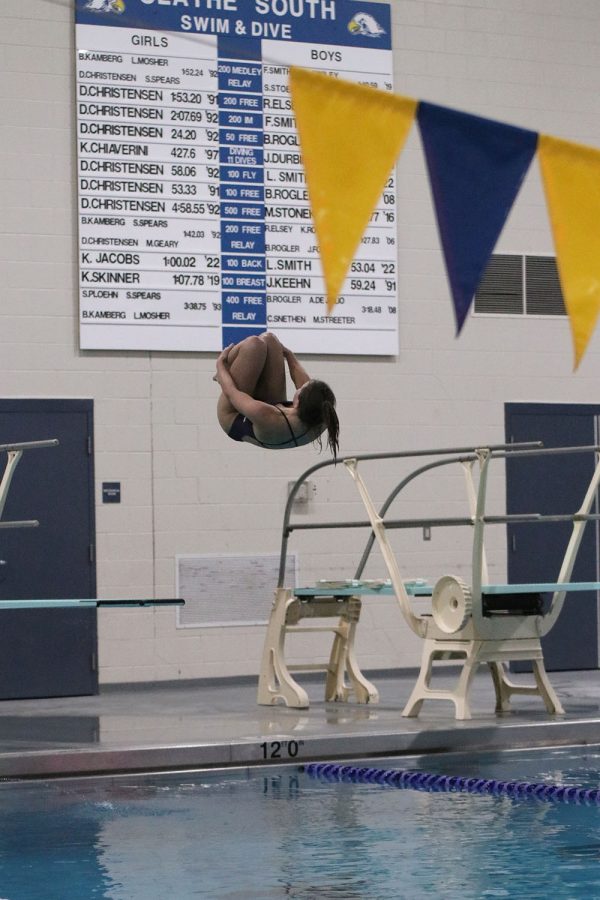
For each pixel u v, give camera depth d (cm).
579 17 2867
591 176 1262
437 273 2744
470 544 2748
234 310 2588
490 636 1931
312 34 2656
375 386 2694
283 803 1470
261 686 2219
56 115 2509
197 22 2577
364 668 2670
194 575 2570
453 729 1817
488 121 1216
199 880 1104
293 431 1697
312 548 2650
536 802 1468
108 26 2527
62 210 2509
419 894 1045
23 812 1425
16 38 2497
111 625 2516
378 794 1526
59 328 2503
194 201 2567
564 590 1927
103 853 1217
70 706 2277
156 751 1675
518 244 2802
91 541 2514
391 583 2077
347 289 2669
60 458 2503
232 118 2595
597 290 1258
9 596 2462
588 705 2156
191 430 2577
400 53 2728
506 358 2783
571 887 1066
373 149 1177
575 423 2823
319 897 1039
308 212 2639
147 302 2539
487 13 2798
